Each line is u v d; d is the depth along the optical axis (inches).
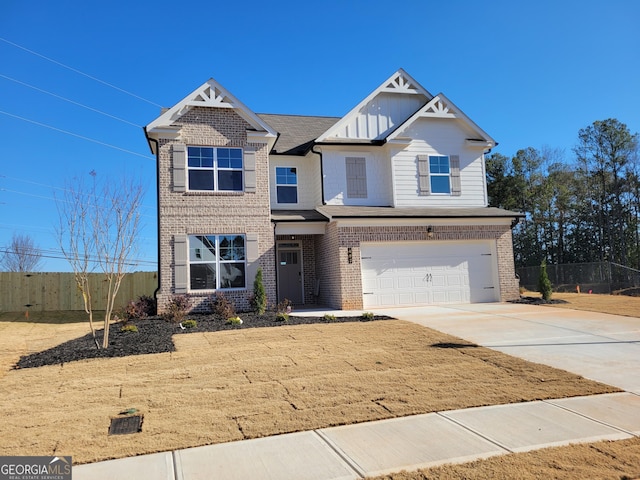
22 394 270.1
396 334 434.3
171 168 619.8
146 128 609.0
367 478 165.2
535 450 186.7
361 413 232.5
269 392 266.7
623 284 928.9
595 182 1483.8
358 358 343.6
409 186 727.7
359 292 639.1
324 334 438.6
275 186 743.7
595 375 301.4
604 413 231.9
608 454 181.9
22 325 622.5
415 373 303.7
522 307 624.4
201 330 478.6
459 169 753.6
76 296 811.4
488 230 705.6
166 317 552.1
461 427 213.8
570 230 1533.0
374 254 658.2
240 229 636.1
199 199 625.3
